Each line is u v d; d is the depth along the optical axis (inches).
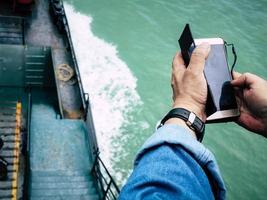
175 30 1252.5
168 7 1359.5
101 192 479.8
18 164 515.8
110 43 1110.4
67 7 1202.0
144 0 1357.0
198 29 1290.6
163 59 1106.1
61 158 551.8
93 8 1233.4
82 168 537.3
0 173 474.0
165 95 970.7
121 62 1043.3
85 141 590.2
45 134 586.9
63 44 712.4
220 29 1316.4
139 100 925.2
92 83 935.0
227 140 905.5
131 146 794.2
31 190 455.2
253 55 1222.9
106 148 773.3
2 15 709.3
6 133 558.6
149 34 1199.6
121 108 885.2
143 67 1049.5
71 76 667.4
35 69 682.8
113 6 1277.1
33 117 628.1
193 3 1421.0
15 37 680.4
